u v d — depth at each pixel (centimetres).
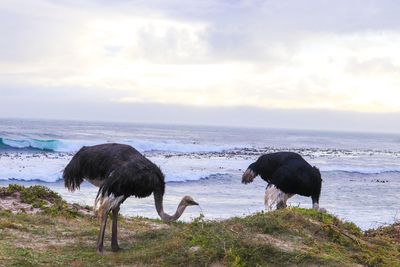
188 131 13338
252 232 832
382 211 2016
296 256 753
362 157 6134
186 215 1667
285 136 13688
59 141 4412
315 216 938
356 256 805
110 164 839
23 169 2767
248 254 759
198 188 2553
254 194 2378
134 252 834
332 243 845
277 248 773
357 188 2895
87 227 1057
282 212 914
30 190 1341
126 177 820
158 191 880
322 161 5031
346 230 941
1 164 2942
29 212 1182
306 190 1028
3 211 1116
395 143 13650
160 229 1014
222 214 1753
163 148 5272
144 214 1639
